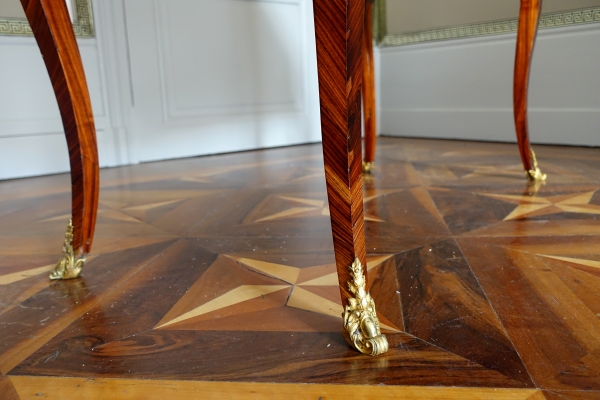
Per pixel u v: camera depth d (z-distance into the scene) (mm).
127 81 1743
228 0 1900
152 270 698
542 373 413
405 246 750
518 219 870
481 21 1938
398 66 2281
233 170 1544
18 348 491
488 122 1990
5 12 1496
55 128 1618
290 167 1560
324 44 395
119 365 453
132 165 1733
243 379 424
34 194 1280
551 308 530
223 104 1961
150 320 543
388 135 2389
